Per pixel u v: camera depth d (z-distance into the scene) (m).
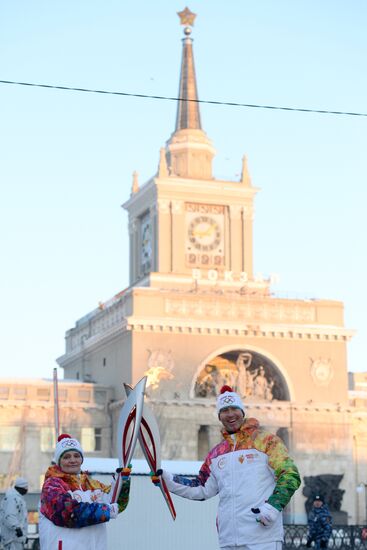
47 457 110.75
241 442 15.36
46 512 14.91
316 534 46.94
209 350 111.44
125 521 36.16
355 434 116.00
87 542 14.96
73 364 127.88
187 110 125.44
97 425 112.38
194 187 119.94
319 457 112.44
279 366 113.62
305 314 116.25
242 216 121.62
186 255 118.94
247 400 111.62
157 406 108.06
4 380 111.56
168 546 36.53
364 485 114.81
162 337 110.50
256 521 14.86
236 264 120.31
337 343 116.25
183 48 127.94
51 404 111.31
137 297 110.94
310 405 112.88
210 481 15.69
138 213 125.31
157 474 15.74
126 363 110.75
